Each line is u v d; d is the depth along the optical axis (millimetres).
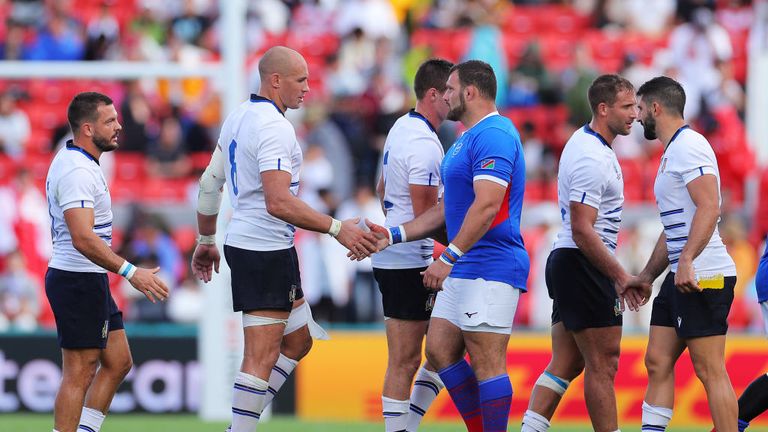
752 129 58719
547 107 57125
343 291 43594
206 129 54188
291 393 37812
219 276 36000
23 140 55500
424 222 23672
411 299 24844
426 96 24875
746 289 43219
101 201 24031
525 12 64375
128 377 37406
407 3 63125
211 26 59875
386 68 56531
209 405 36156
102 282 24125
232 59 35750
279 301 23344
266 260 23281
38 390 37312
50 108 57438
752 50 60469
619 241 46406
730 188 54750
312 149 49406
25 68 35281
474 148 22688
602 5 64188
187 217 50906
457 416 36781
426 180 24578
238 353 36156
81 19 60438
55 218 24047
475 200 22312
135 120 53281
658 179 24156
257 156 22984
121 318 25156
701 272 23625
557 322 25516
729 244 43938
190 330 37625
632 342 36531
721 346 23875
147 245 44344
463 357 23906
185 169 53625
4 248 47531
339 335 37969
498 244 22906
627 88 24281
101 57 56000
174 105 54250
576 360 25422
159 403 37438
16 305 44000
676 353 24578
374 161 51281
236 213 23609
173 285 44656
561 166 24656
